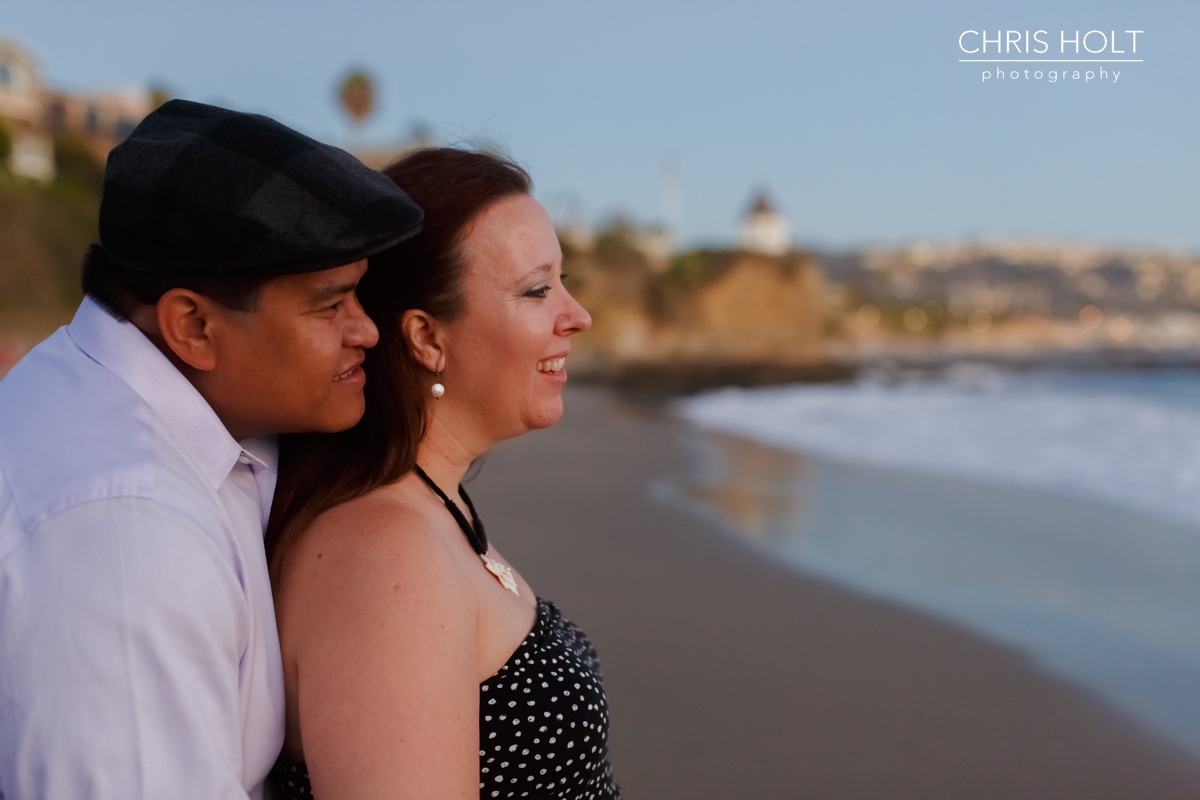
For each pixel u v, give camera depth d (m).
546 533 7.53
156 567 0.85
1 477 0.88
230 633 0.92
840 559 6.82
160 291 0.96
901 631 5.13
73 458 0.89
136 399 0.97
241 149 0.94
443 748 1.00
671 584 6.02
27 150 36.16
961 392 30.39
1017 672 4.54
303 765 1.13
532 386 1.28
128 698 0.82
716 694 4.17
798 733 3.77
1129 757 3.67
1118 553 7.07
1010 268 143.75
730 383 36.66
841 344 69.12
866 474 11.30
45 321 29.36
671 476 11.12
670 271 58.88
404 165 1.26
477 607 1.17
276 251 0.92
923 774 3.47
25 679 0.81
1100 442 14.34
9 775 0.83
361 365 1.22
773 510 8.86
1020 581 6.25
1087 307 118.81
